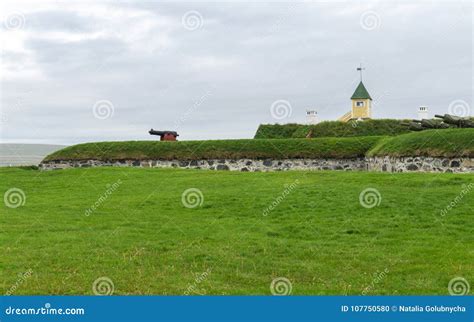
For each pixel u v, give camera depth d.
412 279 13.60
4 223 19.55
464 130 32.41
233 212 20.56
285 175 28.31
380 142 38.62
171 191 25.16
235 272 14.15
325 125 50.19
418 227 17.75
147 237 17.39
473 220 18.23
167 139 44.56
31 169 41.59
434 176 25.09
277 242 16.59
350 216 19.16
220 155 40.12
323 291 12.94
